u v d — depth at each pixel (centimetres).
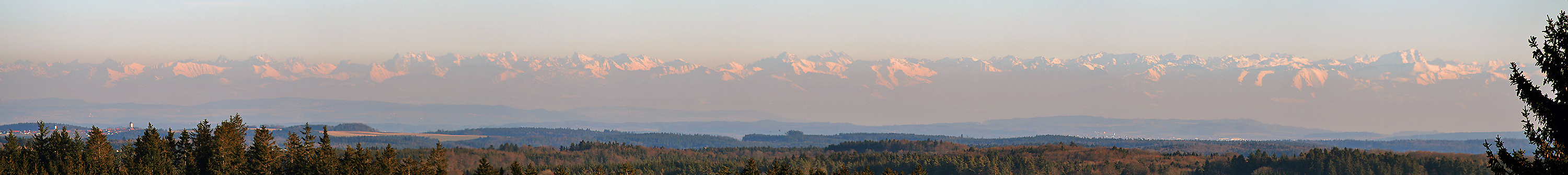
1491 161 3728
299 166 13538
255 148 13900
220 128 14525
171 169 13850
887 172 13712
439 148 14338
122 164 14275
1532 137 3591
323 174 12838
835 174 15062
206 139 14300
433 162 14250
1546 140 3541
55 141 14400
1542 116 3538
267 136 14075
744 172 13962
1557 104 3462
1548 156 3503
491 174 12681
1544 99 3497
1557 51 3444
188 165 14212
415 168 13850
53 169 13638
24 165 13662
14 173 13200
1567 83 3394
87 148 14425
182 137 14800
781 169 14850
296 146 14200
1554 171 3462
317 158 13500
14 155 14112
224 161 13988
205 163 14162
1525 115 3625
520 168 12888
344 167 13200
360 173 13012
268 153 13812
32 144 14988
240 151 14438
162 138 14988
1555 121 3472
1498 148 3738
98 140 14362
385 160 13688
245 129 15538
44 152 14538
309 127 14388
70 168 13400
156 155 13912
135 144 14912
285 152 14475
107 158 14100
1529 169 3550
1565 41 3412
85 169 13750
